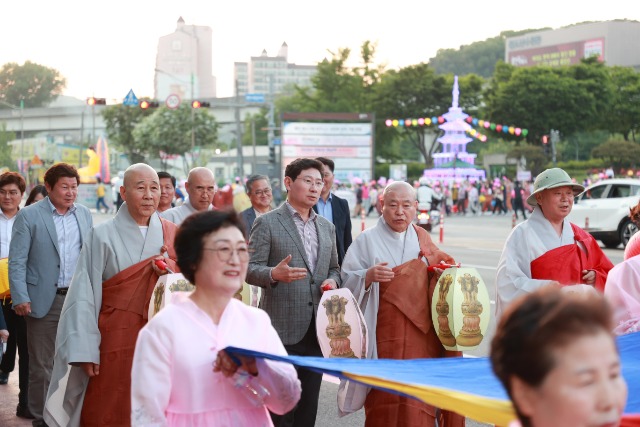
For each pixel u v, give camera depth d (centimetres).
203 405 323
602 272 565
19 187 791
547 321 165
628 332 482
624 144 6369
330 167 789
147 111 7881
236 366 321
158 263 522
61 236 674
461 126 5909
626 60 14100
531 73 6619
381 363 327
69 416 514
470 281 544
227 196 1414
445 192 4450
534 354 166
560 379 165
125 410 517
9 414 707
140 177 530
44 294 661
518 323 168
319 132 5450
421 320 558
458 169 5775
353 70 7112
